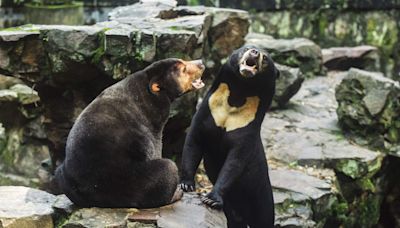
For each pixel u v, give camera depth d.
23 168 12.40
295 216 8.97
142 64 8.47
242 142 7.59
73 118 9.27
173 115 8.86
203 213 7.15
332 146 10.77
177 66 7.20
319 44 16.30
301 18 16.30
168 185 7.04
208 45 10.95
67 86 8.94
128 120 6.90
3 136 12.59
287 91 12.17
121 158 6.81
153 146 7.07
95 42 8.46
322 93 13.41
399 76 15.78
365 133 11.09
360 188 10.30
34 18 14.18
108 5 15.43
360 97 11.19
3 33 8.38
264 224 8.15
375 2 15.95
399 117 11.26
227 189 7.50
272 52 14.05
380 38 15.99
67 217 7.10
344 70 15.24
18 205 7.25
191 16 10.43
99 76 8.74
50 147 9.82
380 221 11.34
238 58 7.48
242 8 16.25
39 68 8.64
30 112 12.38
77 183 6.93
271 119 11.80
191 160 7.81
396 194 11.22
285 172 9.94
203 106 7.82
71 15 14.51
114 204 7.04
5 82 12.77
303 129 11.43
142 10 10.31
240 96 7.61
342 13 16.14
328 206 9.52
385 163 10.95
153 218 6.91
